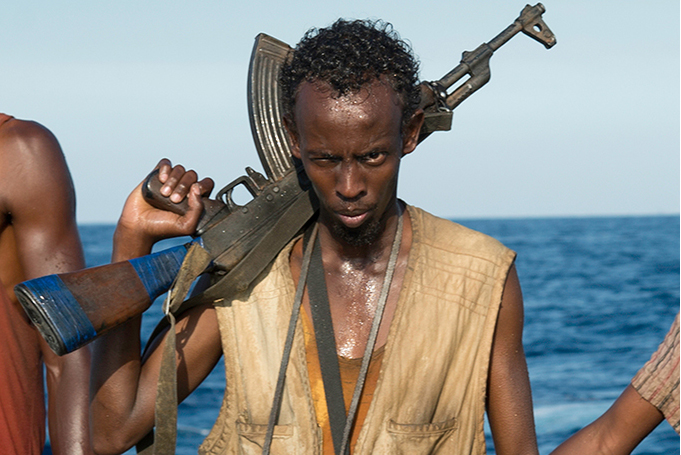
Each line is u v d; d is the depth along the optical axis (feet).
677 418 5.44
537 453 5.99
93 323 5.06
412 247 5.81
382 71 5.09
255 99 5.97
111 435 5.94
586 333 57.82
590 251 154.40
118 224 5.85
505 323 5.90
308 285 5.78
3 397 6.69
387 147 5.11
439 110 6.07
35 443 6.92
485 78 6.31
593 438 5.84
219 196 5.86
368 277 5.84
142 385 5.93
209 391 37.11
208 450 5.86
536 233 243.60
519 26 6.48
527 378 6.09
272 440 5.58
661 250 157.58
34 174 6.86
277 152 5.94
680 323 5.52
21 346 6.86
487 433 28.40
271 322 5.73
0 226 6.86
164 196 5.66
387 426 5.50
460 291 5.69
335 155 5.07
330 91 5.01
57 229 6.97
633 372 42.29
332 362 5.59
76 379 6.90
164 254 5.60
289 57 5.98
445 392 5.68
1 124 6.93
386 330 5.66
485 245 5.85
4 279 6.93
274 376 5.65
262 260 5.72
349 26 5.27
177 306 5.52
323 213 5.88
